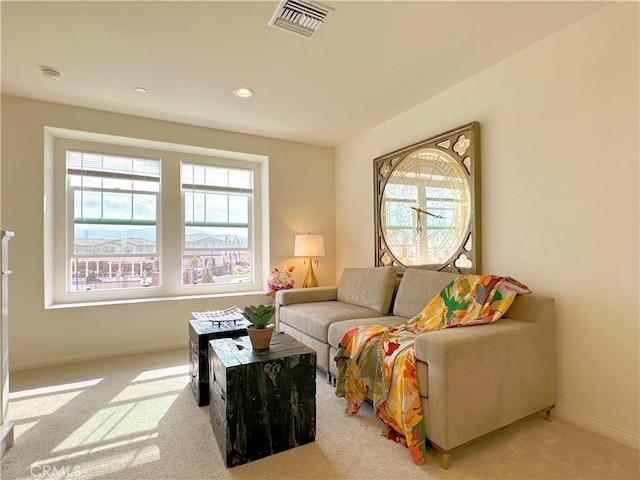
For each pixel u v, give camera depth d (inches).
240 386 64.6
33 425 77.5
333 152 174.6
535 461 64.3
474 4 71.3
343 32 80.8
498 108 95.0
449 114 110.1
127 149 140.0
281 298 132.6
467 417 64.6
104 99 116.9
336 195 174.6
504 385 70.2
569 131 79.1
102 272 135.6
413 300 105.5
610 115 72.1
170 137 138.6
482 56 91.5
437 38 83.4
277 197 161.3
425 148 117.3
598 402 74.1
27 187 115.0
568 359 79.4
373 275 124.5
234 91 111.5
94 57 90.8
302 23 77.7
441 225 111.0
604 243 73.1
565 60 79.7
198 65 95.4
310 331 109.0
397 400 68.8
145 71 98.3
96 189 135.0
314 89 110.3
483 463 63.9
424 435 65.5
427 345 65.4
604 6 72.2
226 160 160.4
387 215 135.3
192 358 96.1
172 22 76.7
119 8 71.8
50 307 118.6
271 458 66.1
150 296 142.6
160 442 71.1
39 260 116.1
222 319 102.4
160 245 145.6
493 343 68.8
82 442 70.9
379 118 135.5
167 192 146.6
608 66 72.3
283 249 162.4
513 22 77.4
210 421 79.0
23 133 114.7
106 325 125.7
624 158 70.1
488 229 98.0
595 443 70.0
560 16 75.4
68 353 119.6
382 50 88.4
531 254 87.1
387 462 64.7
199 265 154.5
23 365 113.0
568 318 79.4
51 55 89.6
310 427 71.4
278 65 95.7
